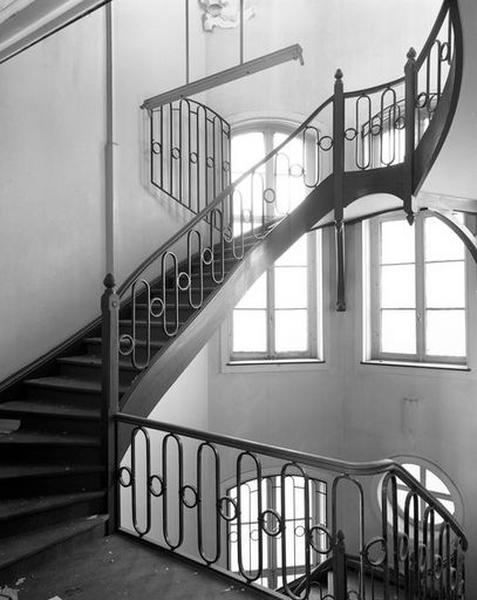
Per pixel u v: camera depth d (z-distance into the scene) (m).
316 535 6.64
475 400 5.94
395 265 6.82
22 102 4.62
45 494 3.52
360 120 6.67
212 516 6.24
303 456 2.72
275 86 6.91
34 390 4.36
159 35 6.10
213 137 6.49
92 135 5.23
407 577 3.15
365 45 6.64
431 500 3.40
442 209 5.25
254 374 6.72
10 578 2.90
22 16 2.16
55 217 4.88
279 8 6.88
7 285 4.49
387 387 6.56
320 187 5.29
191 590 2.82
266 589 2.81
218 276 5.16
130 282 3.86
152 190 5.91
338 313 6.96
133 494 3.49
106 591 2.79
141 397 3.86
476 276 5.98
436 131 3.98
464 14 3.13
